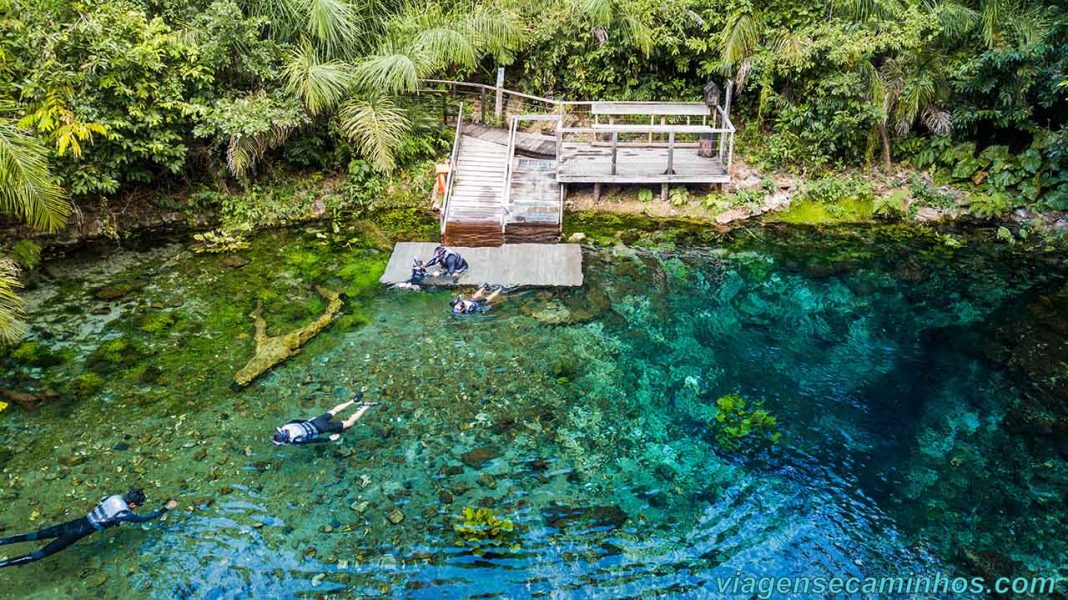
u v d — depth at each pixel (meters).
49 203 9.91
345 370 9.10
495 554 6.54
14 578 6.27
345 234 12.73
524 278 11.07
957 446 7.83
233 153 12.16
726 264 11.82
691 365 9.31
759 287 11.18
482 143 14.59
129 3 11.74
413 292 10.78
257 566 6.40
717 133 14.35
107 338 9.69
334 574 6.33
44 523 6.77
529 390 8.80
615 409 8.49
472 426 8.20
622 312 10.42
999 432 8.01
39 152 9.83
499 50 14.94
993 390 8.70
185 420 8.20
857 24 13.00
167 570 6.36
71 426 8.09
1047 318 10.09
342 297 10.70
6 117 10.62
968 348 9.55
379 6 14.51
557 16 15.09
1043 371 8.95
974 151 13.42
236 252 12.08
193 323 10.07
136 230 12.59
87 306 10.43
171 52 11.50
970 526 6.82
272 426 8.13
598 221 13.12
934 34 12.88
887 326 10.14
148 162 12.70
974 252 12.05
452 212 12.56
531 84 16.03
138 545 6.61
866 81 12.86
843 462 7.66
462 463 7.65
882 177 13.73
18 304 10.24
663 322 10.22
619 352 9.55
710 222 13.08
